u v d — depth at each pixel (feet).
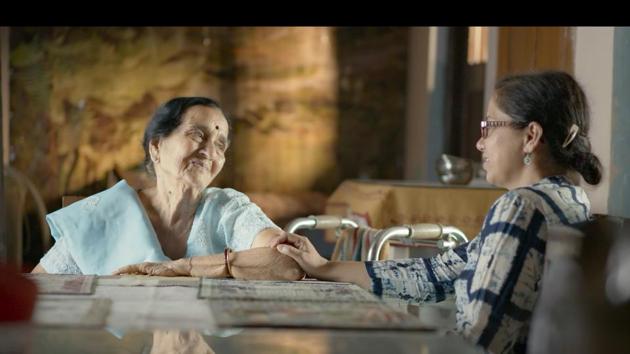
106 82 25.34
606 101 12.32
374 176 26.18
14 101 25.03
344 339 5.44
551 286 5.64
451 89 23.89
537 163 6.68
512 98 6.68
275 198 25.77
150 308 5.29
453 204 16.72
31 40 25.04
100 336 5.63
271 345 5.30
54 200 25.13
